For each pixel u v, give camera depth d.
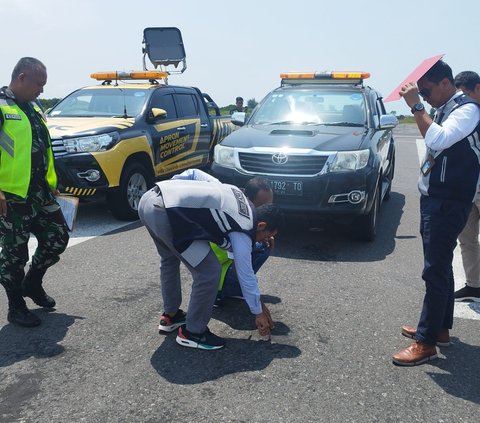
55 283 4.51
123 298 4.19
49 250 3.80
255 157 5.45
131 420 2.65
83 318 3.82
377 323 3.78
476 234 4.04
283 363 3.20
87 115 7.43
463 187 2.99
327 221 5.43
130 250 5.46
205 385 2.96
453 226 3.03
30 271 3.88
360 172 5.24
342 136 5.64
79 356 3.27
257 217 3.27
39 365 3.17
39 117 3.71
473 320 3.86
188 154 8.36
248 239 3.20
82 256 5.25
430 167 3.07
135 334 3.58
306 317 3.87
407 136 23.06
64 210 3.85
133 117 7.17
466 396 2.89
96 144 6.21
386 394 2.89
